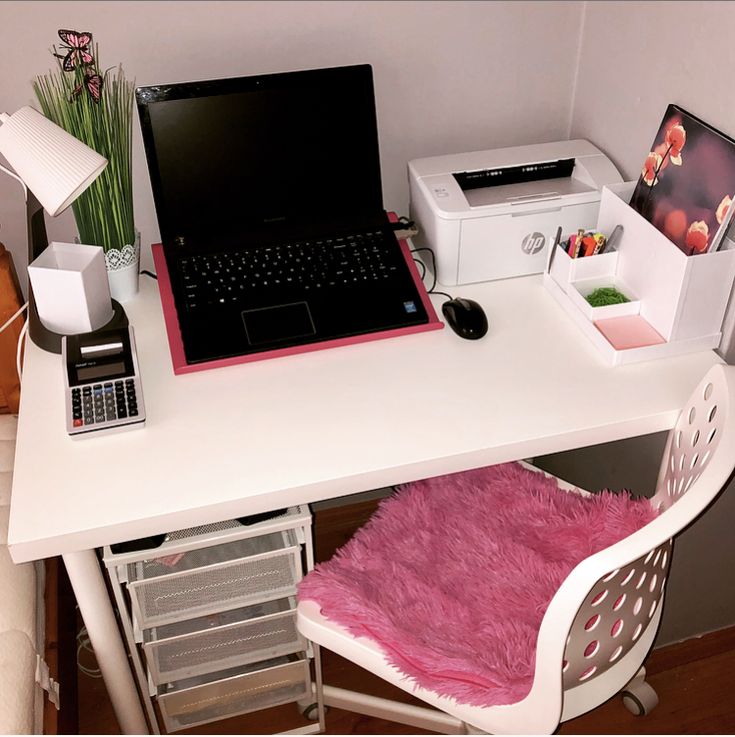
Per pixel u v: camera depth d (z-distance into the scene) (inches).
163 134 53.8
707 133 51.2
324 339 53.6
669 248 50.2
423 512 54.0
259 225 57.6
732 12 48.8
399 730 63.3
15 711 44.1
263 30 58.4
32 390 50.7
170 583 51.6
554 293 58.2
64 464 46.1
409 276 56.9
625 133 61.8
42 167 44.3
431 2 60.3
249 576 52.6
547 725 41.4
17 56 54.7
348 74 56.1
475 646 46.2
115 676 52.9
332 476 45.1
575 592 35.4
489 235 57.9
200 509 43.8
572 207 58.6
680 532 35.6
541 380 51.5
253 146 55.7
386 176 67.7
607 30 61.2
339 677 66.3
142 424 48.0
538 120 68.7
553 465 72.6
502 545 51.4
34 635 49.8
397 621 47.5
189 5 55.9
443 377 51.8
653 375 51.9
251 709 60.1
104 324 52.4
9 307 57.0
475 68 64.4
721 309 51.9
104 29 55.4
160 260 57.2
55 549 42.8
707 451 43.8
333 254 57.1
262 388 51.0
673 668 66.6
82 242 54.8
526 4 62.2
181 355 52.3
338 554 52.2
